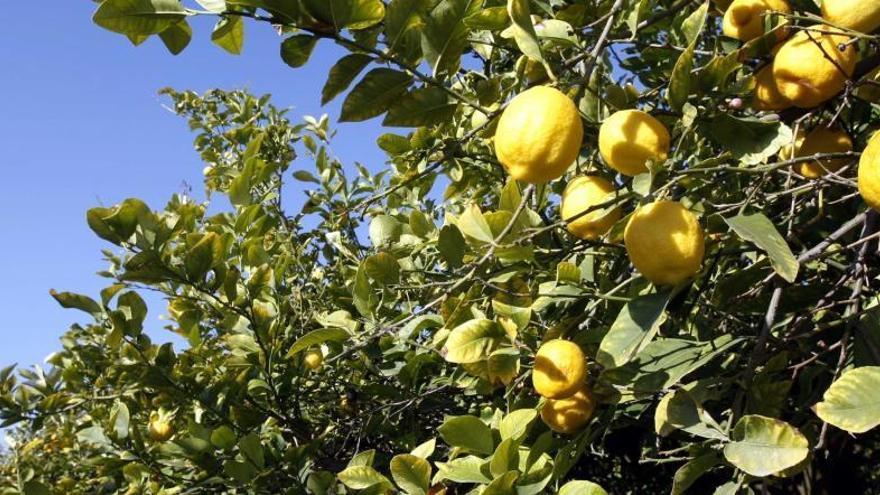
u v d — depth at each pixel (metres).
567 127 0.83
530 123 0.83
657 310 0.86
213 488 1.41
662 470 2.01
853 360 1.00
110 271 1.43
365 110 0.91
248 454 1.28
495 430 1.01
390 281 1.18
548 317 1.20
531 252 1.03
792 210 0.99
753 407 0.94
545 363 0.91
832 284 1.06
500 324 0.99
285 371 1.45
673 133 0.99
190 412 1.59
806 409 1.05
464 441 0.98
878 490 1.95
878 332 0.97
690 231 0.83
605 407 1.08
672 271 0.83
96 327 1.71
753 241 0.82
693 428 0.87
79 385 1.58
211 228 1.46
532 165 0.84
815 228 1.18
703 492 1.77
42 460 2.62
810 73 0.90
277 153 1.92
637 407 1.10
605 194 0.94
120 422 1.43
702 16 0.96
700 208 0.98
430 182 1.49
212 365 1.48
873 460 2.03
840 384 0.79
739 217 0.87
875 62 0.94
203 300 1.38
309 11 0.81
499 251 1.03
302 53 0.84
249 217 1.32
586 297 1.03
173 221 1.36
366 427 1.43
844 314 1.08
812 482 1.68
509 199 1.05
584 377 0.91
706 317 1.08
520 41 0.88
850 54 0.90
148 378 1.32
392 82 0.90
